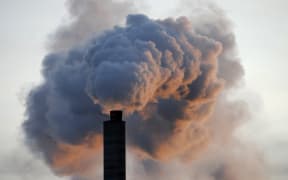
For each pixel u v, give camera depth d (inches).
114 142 6437.0
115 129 6446.9
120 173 6427.2
